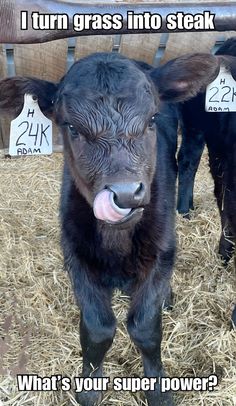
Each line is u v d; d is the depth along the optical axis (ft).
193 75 2.18
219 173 2.89
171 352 2.66
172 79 2.17
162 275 2.29
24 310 2.93
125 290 2.34
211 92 2.34
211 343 2.66
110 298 2.35
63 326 2.84
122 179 1.71
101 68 1.97
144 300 2.27
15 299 3.01
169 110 2.75
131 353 2.68
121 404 2.42
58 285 3.07
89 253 2.22
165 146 2.51
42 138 2.25
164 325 2.79
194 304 2.94
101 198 1.70
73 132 1.93
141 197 1.70
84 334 2.32
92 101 1.88
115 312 2.87
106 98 1.88
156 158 2.20
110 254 2.20
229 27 2.15
